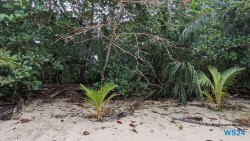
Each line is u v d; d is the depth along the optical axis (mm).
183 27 4957
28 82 4109
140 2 4367
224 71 4688
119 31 4707
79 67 5465
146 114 3838
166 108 4234
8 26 4070
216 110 4145
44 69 4816
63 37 4418
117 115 3729
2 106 4070
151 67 4828
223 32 4898
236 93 5367
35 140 2857
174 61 4898
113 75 4883
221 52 4789
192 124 3473
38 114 3701
